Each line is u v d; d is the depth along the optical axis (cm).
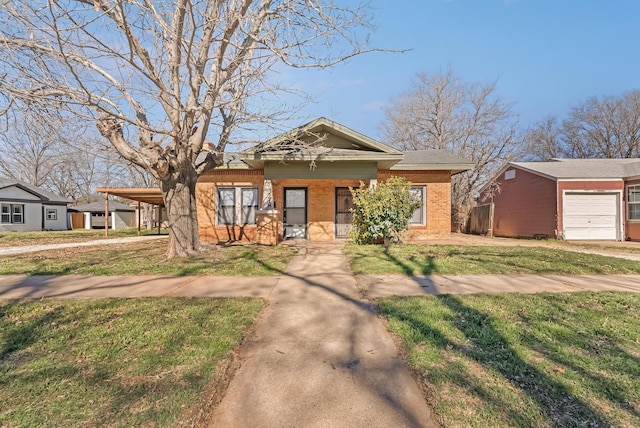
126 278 605
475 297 458
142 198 1773
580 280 578
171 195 812
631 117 3077
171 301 447
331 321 378
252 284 555
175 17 711
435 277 595
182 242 814
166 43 783
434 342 313
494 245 1073
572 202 1455
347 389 242
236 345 312
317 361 284
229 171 1294
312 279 587
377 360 285
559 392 235
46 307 424
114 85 719
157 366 271
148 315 389
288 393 238
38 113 677
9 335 334
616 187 1438
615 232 1440
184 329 346
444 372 260
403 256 796
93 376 256
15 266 716
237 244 1119
